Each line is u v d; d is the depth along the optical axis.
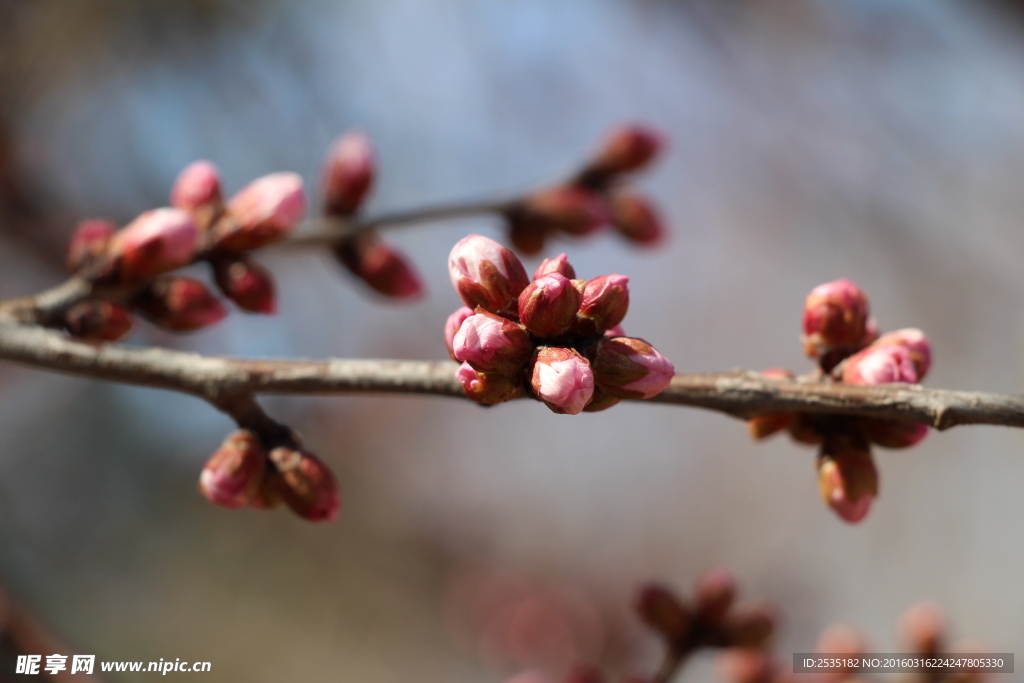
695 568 8.28
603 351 1.74
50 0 5.72
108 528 6.90
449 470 8.67
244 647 7.31
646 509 8.67
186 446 7.38
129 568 6.89
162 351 2.14
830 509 2.04
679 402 1.87
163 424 7.30
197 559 7.34
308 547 7.96
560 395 1.64
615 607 7.93
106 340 2.42
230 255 2.75
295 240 3.24
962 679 3.26
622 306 1.78
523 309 1.74
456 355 1.74
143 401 7.20
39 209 5.88
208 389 2.09
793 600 7.34
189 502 7.41
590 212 3.70
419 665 7.85
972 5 5.24
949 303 6.66
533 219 3.69
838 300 2.07
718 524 8.42
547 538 8.52
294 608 7.75
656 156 3.91
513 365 1.73
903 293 6.84
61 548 6.61
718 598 3.16
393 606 8.05
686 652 3.15
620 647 7.62
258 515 7.81
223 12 6.14
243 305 2.73
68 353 2.13
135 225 2.50
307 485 2.11
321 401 8.09
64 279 5.89
